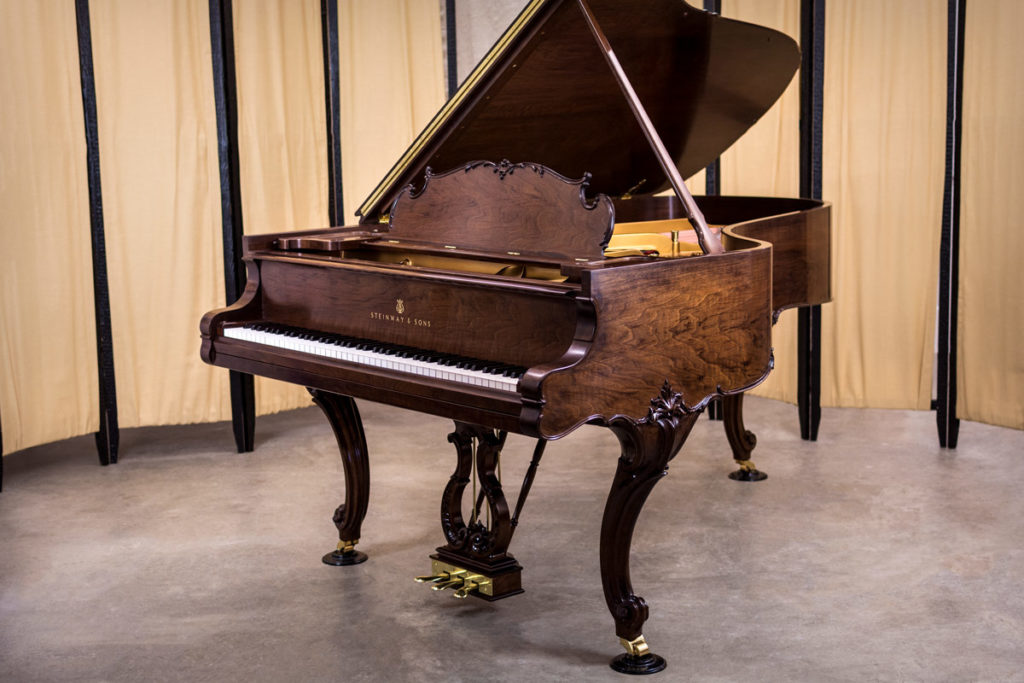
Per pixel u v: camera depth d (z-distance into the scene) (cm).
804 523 402
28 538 400
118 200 502
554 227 288
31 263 471
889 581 344
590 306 253
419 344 302
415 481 463
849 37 518
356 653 299
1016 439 515
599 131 364
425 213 326
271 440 539
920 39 503
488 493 318
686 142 421
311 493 451
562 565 363
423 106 597
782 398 552
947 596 331
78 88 483
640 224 412
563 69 321
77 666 293
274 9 534
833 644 299
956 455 490
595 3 302
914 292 523
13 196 462
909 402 534
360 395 296
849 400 545
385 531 401
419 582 351
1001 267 481
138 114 502
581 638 307
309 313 337
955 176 493
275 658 296
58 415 486
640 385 267
